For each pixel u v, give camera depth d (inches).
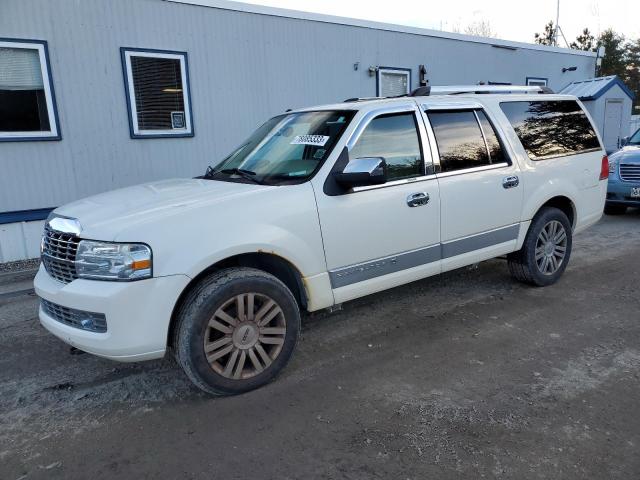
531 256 197.9
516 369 140.6
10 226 293.4
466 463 102.3
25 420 124.4
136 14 318.3
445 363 145.6
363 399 128.0
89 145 313.9
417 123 163.6
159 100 336.8
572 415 117.6
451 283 217.0
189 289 127.0
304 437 113.2
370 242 150.9
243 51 366.0
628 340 156.6
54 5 291.0
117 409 128.0
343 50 422.9
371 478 99.2
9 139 287.9
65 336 124.1
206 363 125.0
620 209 379.2
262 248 130.1
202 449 110.3
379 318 181.3
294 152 154.9
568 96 216.7
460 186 169.9
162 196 138.3
